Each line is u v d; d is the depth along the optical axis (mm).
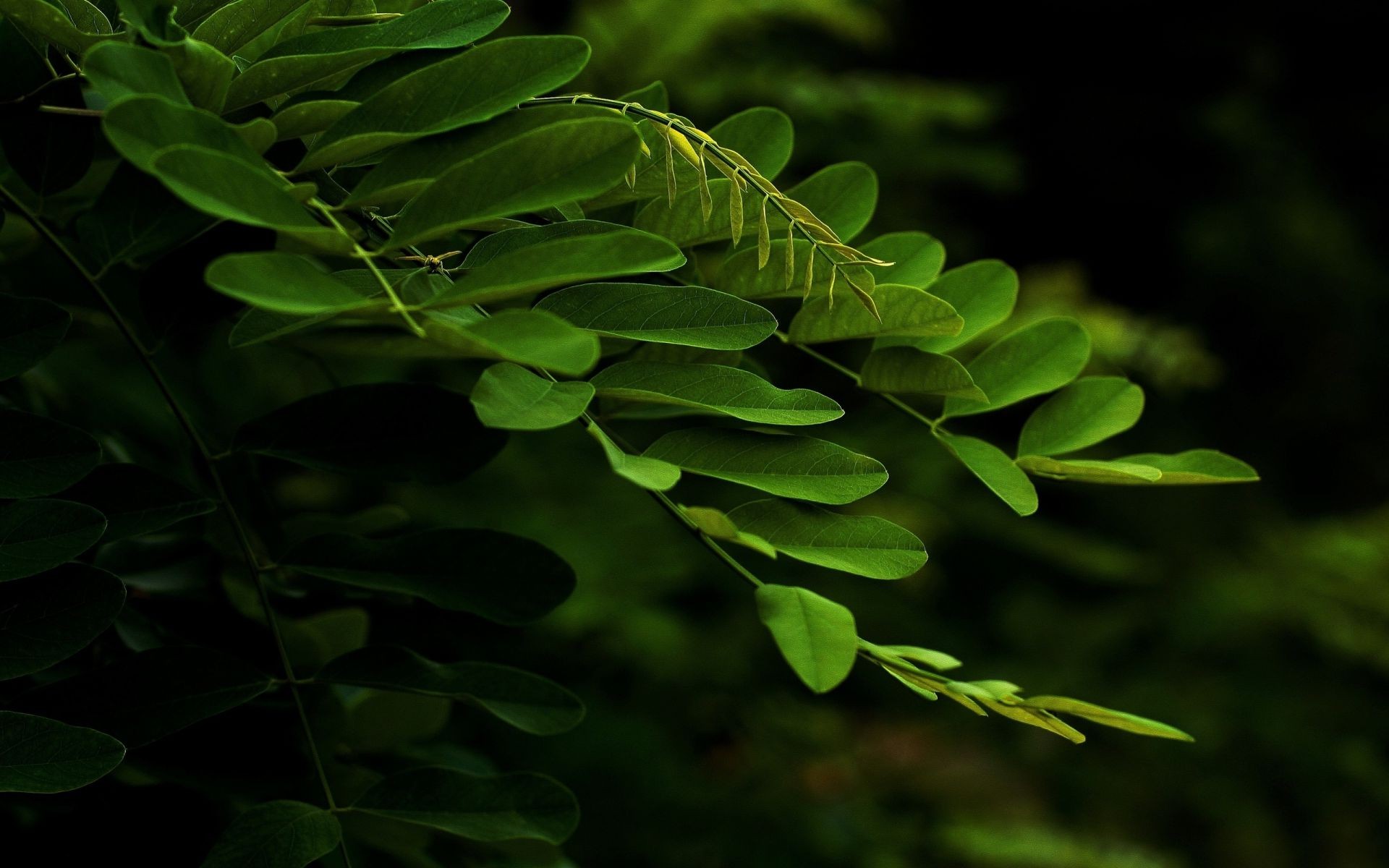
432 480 910
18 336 885
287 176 886
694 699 3152
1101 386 951
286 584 978
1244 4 6035
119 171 888
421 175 880
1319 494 5973
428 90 882
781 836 2973
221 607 949
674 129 898
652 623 2549
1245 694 3971
